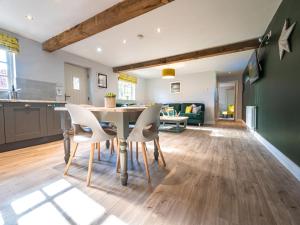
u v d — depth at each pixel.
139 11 2.03
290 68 1.84
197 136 3.88
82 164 2.01
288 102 1.89
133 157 2.29
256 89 3.67
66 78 4.25
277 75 2.28
